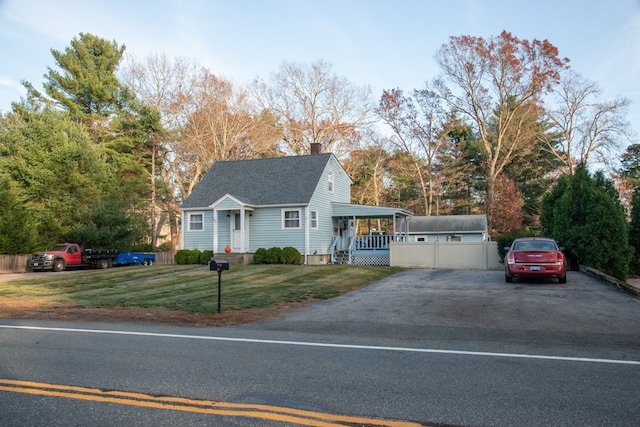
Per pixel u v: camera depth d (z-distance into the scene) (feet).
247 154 161.68
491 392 17.47
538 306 38.29
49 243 108.06
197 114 153.58
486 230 134.41
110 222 113.91
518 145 156.76
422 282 57.67
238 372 20.30
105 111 144.36
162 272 74.49
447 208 184.96
